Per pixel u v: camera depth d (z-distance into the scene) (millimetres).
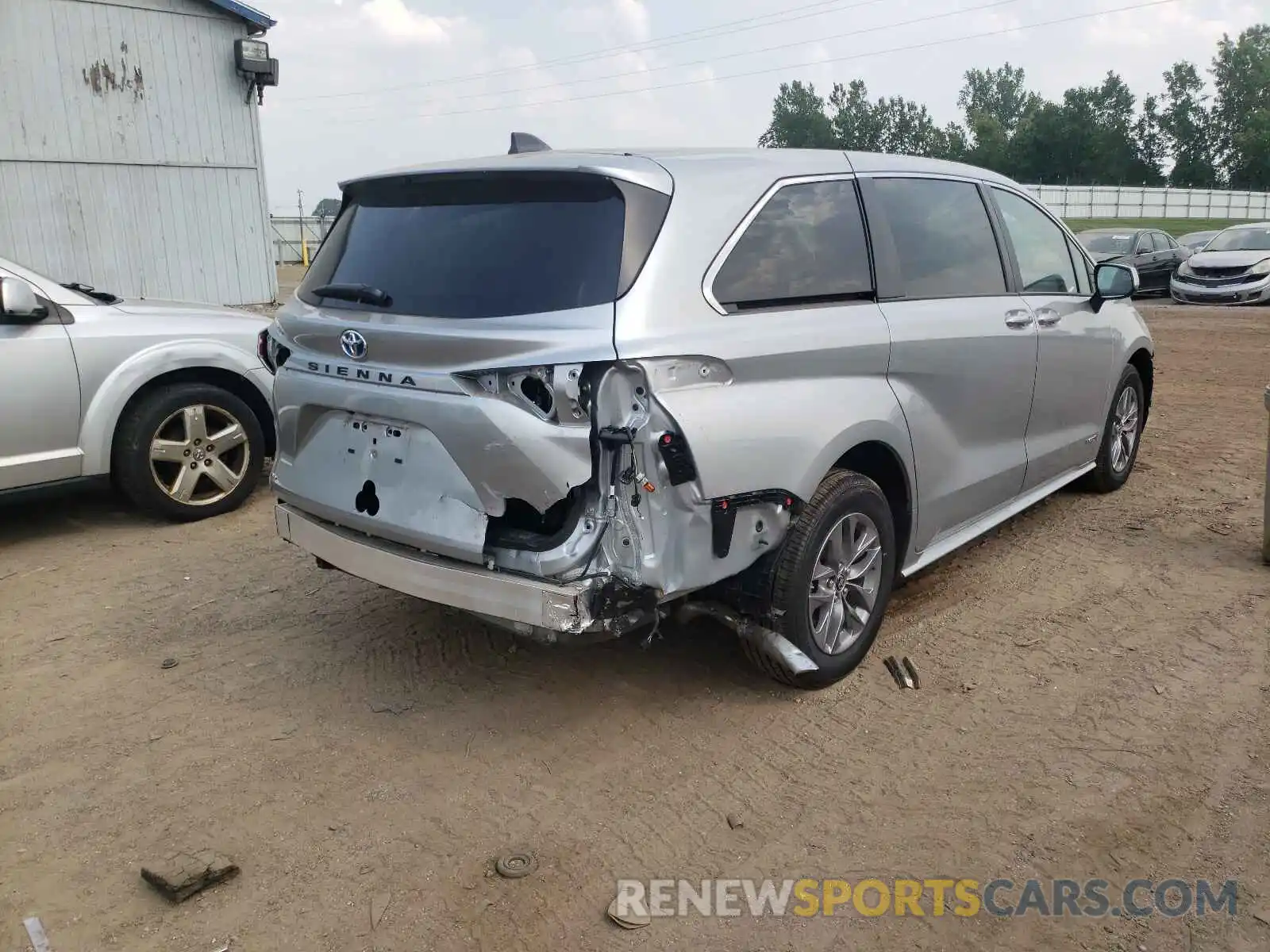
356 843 2963
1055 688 3826
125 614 4652
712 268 3254
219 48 14375
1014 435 4844
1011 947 2539
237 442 6141
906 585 4883
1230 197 64438
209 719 3684
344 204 3984
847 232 3859
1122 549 5301
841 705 3723
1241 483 6488
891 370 3854
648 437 2979
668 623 4418
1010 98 117125
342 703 3791
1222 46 86750
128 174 13789
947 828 3000
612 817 3070
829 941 2568
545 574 3062
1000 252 4754
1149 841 2924
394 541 3422
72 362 5465
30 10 12680
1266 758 3316
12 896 2746
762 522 3326
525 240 3209
